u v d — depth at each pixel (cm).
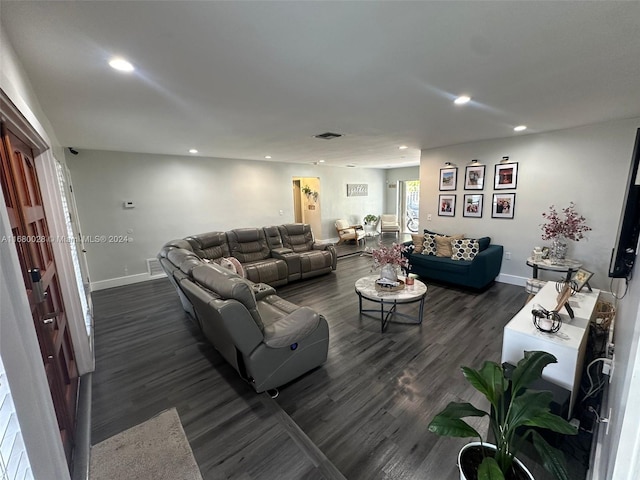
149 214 520
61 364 183
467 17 132
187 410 201
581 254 382
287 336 212
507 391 168
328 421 191
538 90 227
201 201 579
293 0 116
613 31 144
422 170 538
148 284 500
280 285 477
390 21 133
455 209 502
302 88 215
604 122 347
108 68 174
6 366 67
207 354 274
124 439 177
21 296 79
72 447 170
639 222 158
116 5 116
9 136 143
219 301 194
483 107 271
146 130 331
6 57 126
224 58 166
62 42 142
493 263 429
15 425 68
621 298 220
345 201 882
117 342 299
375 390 220
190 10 121
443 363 253
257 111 269
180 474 154
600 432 154
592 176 365
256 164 654
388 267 329
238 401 209
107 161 473
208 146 450
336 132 368
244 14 125
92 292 461
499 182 445
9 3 109
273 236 546
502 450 122
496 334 301
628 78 204
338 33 143
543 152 399
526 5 123
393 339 296
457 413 127
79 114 261
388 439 176
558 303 203
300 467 157
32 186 185
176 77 190
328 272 550
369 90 222
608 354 207
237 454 166
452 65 182
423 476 153
